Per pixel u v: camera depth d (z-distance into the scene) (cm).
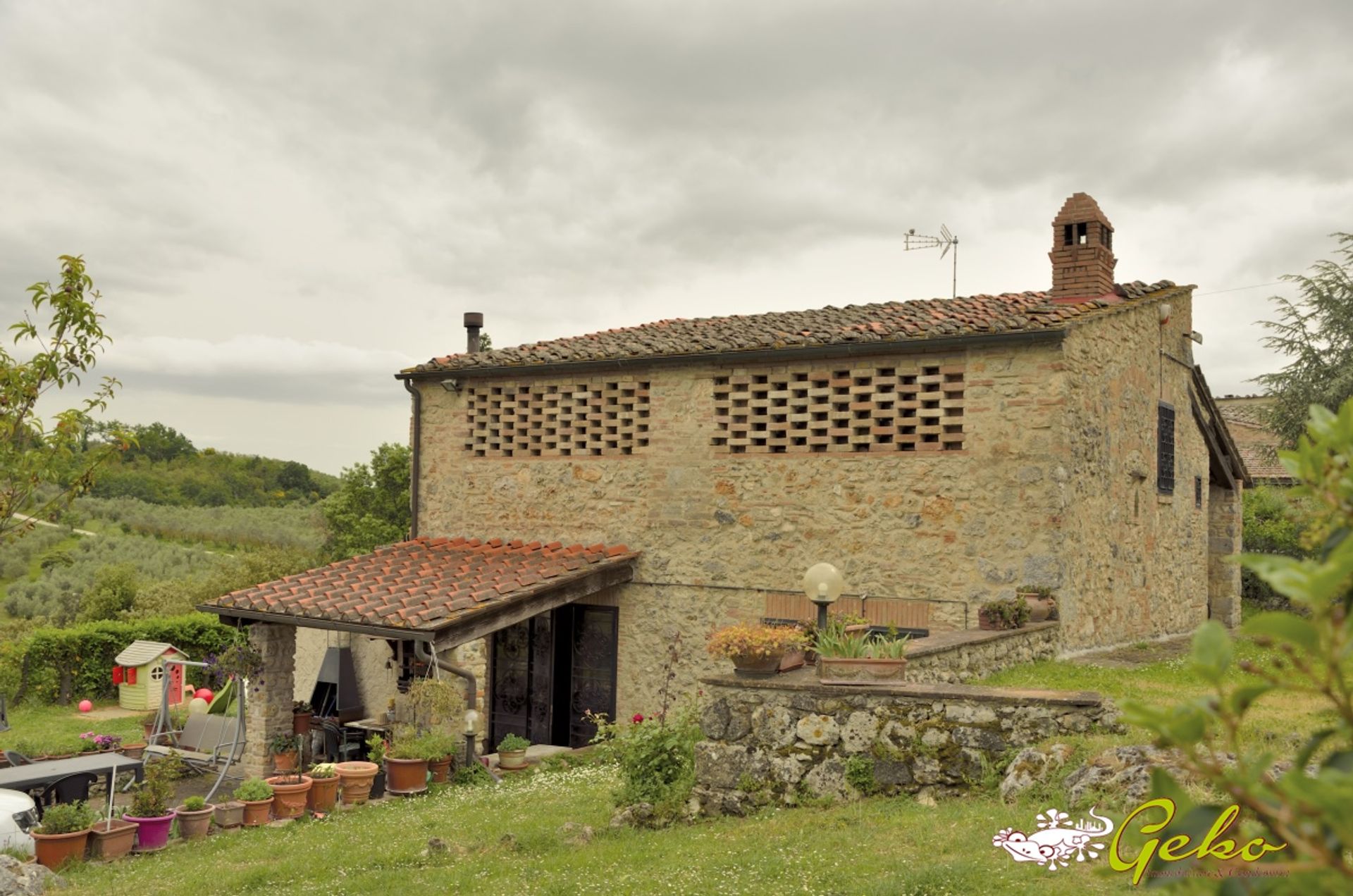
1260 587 2255
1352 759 160
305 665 1847
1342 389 2547
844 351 1354
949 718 805
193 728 1528
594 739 1067
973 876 596
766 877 666
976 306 1492
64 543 3862
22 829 1038
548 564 1492
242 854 975
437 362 1762
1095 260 1436
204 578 3366
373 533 3397
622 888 684
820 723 843
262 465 5769
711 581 1463
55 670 2167
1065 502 1230
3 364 891
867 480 1348
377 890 778
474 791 1188
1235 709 166
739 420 1466
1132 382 1495
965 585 1269
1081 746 750
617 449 1576
